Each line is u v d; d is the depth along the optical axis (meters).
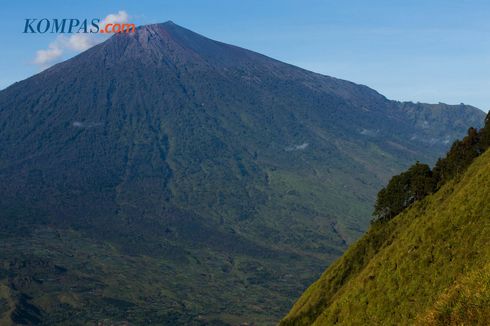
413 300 61.28
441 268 61.56
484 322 34.00
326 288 96.25
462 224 65.19
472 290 36.38
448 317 36.38
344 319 69.12
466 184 77.81
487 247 58.03
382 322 62.44
